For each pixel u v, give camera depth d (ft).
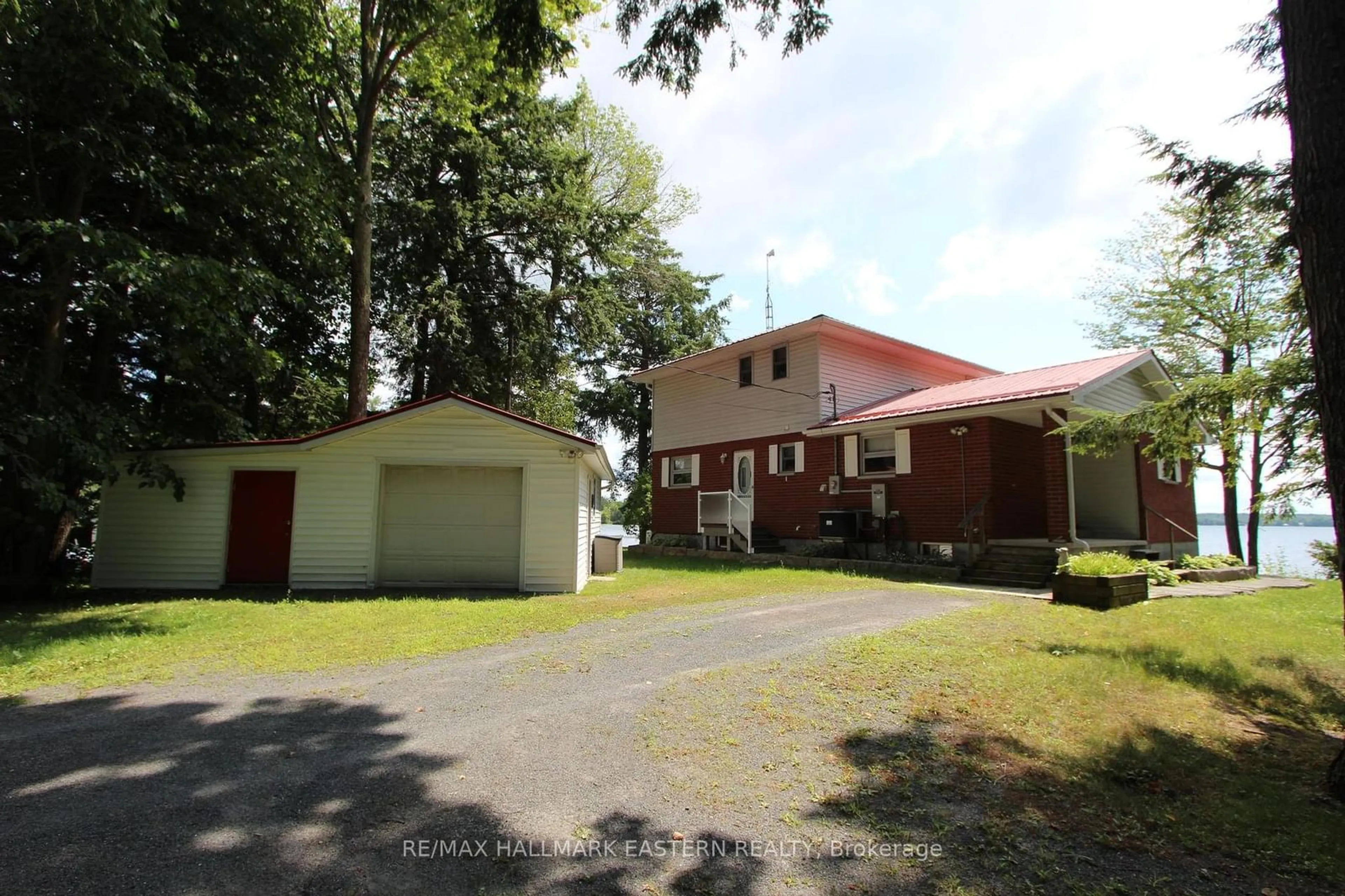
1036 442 48.91
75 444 30.68
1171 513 51.26
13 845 9.39
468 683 17.89
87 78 30.40
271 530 38.91
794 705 15.72
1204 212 27.84
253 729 14.30
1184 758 12.90
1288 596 35.29
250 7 36.52
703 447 69.05
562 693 16.89
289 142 41.04
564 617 27.37
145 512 38.40
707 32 18.22
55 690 17.48
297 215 41.96
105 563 37.99
